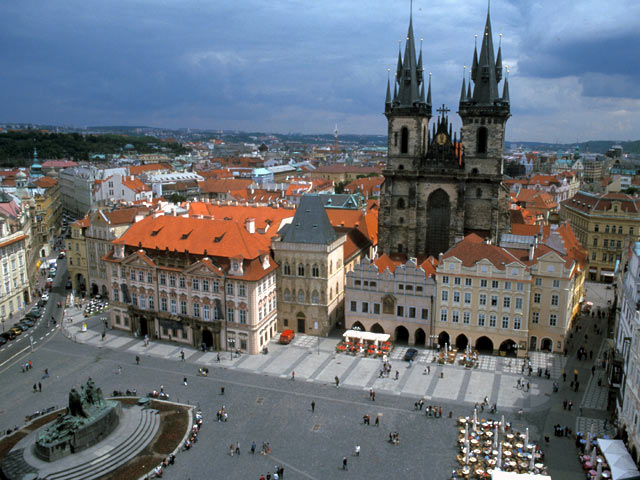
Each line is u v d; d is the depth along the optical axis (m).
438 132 153.12
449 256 124.00
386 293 130.12
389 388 109.06
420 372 116.06
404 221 158.38
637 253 94.06
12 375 115.62
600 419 96.25
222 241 130.75
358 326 134.88
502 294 120.75
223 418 96.94
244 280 122.94
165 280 132.62
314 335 136.88
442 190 153.38
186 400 104.44
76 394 87.12
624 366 92.19
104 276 167.38
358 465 83.38
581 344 129.50
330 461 84.44
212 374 115.94
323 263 132.25
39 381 112.62
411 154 153.75
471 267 121.81
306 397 105.69
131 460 84.31
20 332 140.25
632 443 79.56
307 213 135.25
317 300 134.88
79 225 168.62
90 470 80.75
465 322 125.25
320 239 132.25
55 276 195.50
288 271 135.50
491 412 98.94
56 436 84.44
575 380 109.69
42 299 165.12
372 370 117.38
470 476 80.50
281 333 135.38
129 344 132.88
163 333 135.38
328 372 116.69
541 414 98.25
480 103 145.62
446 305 125.62
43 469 80.19
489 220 150.50
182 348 130.38
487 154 147.00
